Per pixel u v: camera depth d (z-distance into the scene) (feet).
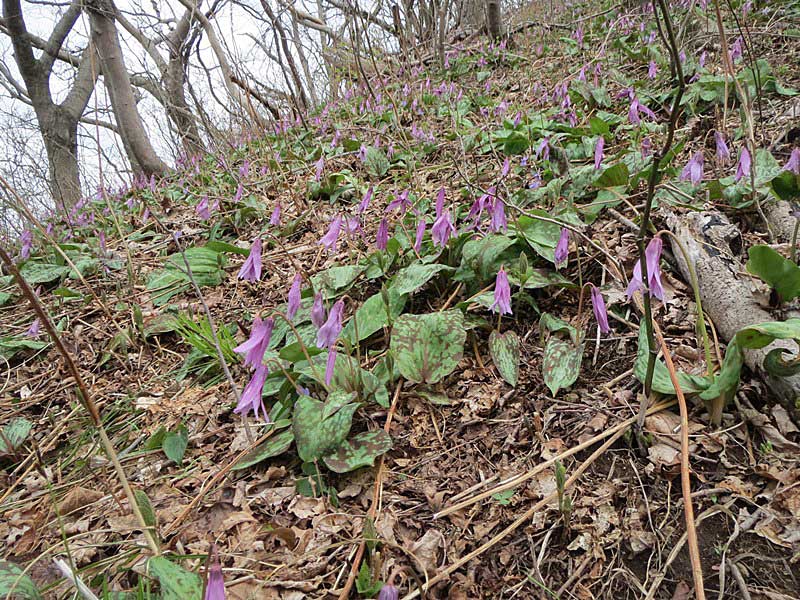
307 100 6.66
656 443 1.44
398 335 1.78
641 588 1.18
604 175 2.34
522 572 1.26
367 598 1.21
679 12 5.00
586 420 1.57
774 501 1.25
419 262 2.23
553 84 4.73
